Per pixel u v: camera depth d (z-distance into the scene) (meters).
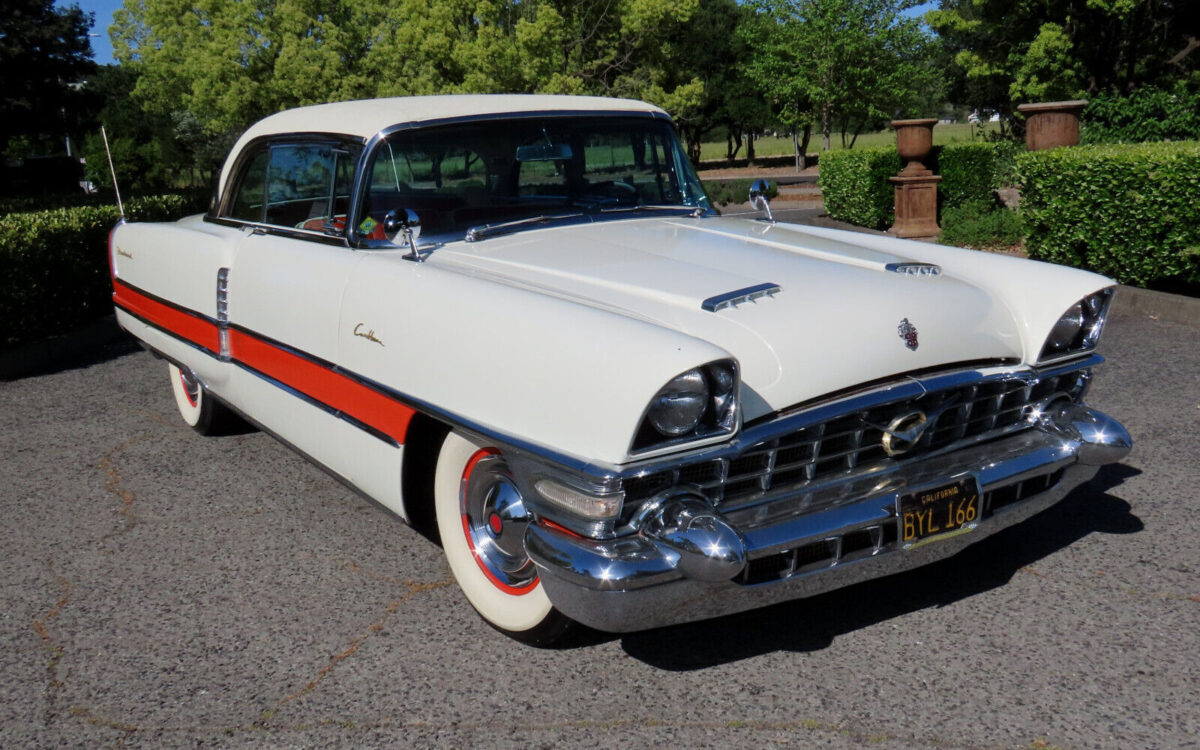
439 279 3.17
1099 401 5.36
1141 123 16.70
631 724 2.66
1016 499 3.12
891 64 31.81
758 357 2.70
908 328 2.91
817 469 2.83
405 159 3.75
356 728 2.69
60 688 2.96
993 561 3.53
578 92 26.38
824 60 31.30
